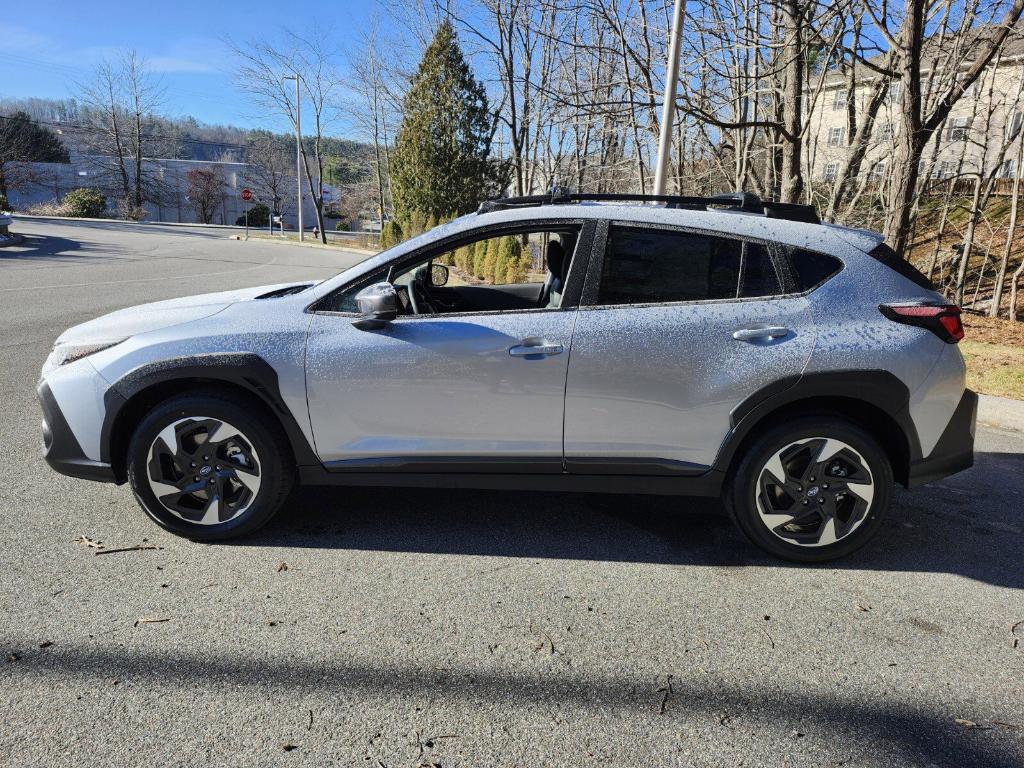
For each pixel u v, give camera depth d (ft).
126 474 11.08
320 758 6.49
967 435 10.54
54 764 6.31
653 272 10.36
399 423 10.50
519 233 10.64
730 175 47.67
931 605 9.59
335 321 10.50
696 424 10.27
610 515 12.42
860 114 53.11
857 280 10.31
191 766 6.34
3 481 13.04
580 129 66.08
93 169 217.77
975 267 61.77
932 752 6.79
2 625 8.50
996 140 71.56
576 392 10.21
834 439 10.19
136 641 8.25
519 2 57.82
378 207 159.22
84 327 11.23
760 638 8.71
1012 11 24.08
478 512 12.41
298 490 13.25
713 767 6.53
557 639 8.58
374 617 8.95
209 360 10.22
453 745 6.72
